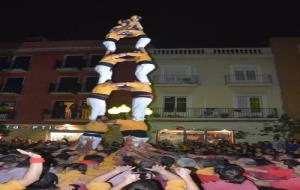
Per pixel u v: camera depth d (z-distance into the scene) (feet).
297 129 77.61
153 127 85.25
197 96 87.66
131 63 91.15
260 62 88.94
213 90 87.66
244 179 15.78
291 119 78.84
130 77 89.76
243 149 35.68
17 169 17.61
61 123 94.17
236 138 81.71
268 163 21.53
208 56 90.53
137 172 15.62
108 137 31.68
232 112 84.84
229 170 15.98
